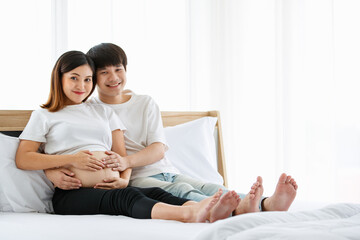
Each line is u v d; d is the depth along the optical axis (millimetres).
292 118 3283
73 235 1224
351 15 3158
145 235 1151
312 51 3252
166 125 2510
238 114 3465
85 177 1709
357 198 3148
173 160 2311
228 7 3479
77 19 2656
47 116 1781
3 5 2387
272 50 3387
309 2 3264
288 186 1541
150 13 3029
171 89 3148
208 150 2469
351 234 993
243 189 3443
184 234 1134
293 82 3287
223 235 998
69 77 1812
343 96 3176
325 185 3199
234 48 3477
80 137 1788
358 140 3143
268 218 1131
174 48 3178
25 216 1595
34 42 2484
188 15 3270
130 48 2904
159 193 1575
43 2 2525
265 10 3410
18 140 1770
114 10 2824
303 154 3258
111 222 1344
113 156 1799
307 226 1074
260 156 3404
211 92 3426
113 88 2025
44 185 1755
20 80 2432
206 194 1824
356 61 3145
